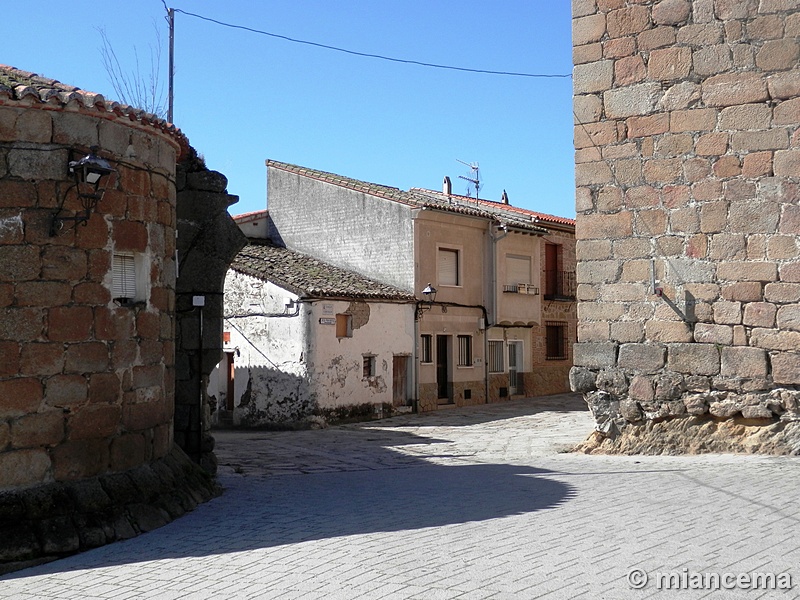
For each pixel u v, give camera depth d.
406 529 8.13
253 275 24.67
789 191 12.53
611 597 5.64
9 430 8.27
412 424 23.62
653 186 13.71
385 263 28.30
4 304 8.34
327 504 10.03
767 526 7.59
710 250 13.19
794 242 12.49
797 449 12.41
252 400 24.53
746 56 12.90
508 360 31.89
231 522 9.19
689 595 5.64
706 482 10.26
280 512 9.64
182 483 10.40
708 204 13.21
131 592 6.59
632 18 13.91
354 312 25.09
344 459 15.70
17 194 8.49
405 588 6.03
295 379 23.73
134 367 9.54
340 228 29.59
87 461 8.87
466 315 29.73
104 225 9.16
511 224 30.39
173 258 10.62
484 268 30.52
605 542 7.15
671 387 13.48
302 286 23.84
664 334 13.58
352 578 6.39
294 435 21.50
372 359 25.78
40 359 8.52
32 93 8.48
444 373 29.05
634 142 13.89
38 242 8.57
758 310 12.76
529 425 21.98
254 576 6.71
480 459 14.84
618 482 10.60
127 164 9.50
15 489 8.27
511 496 9.84
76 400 8.79
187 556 7.68
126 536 8.73
